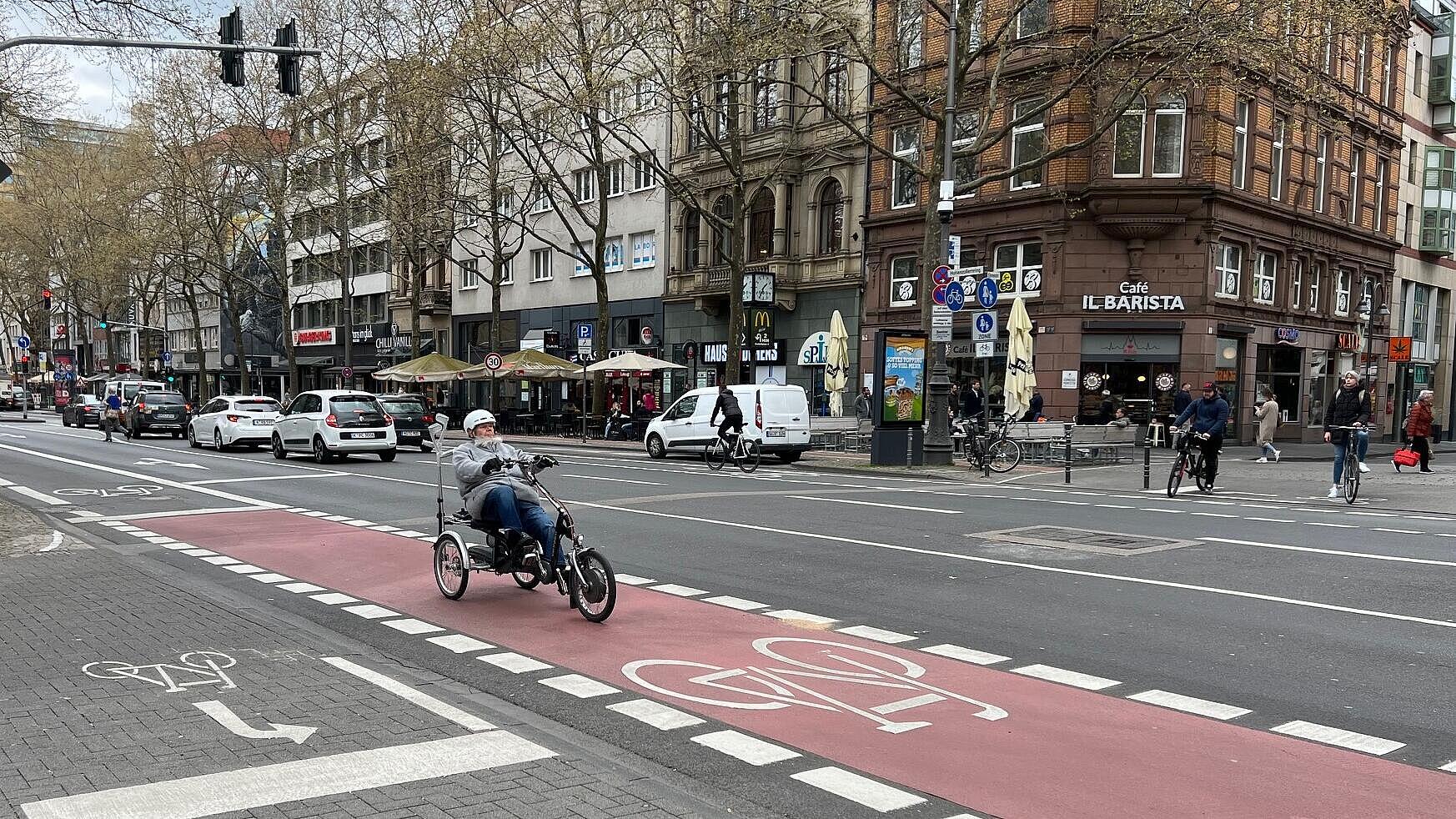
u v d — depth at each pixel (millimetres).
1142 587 8531
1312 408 35469
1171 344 29188
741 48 22578
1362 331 38406
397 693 5543
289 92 14812
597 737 4926
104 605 7785
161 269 50344
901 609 7789
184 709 5215
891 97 31859
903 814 3992
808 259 35531
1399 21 21688
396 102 32531
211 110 41094
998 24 29781
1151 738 4895
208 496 16375
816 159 34906
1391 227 39875
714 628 7191
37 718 5047
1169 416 29219
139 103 42250
